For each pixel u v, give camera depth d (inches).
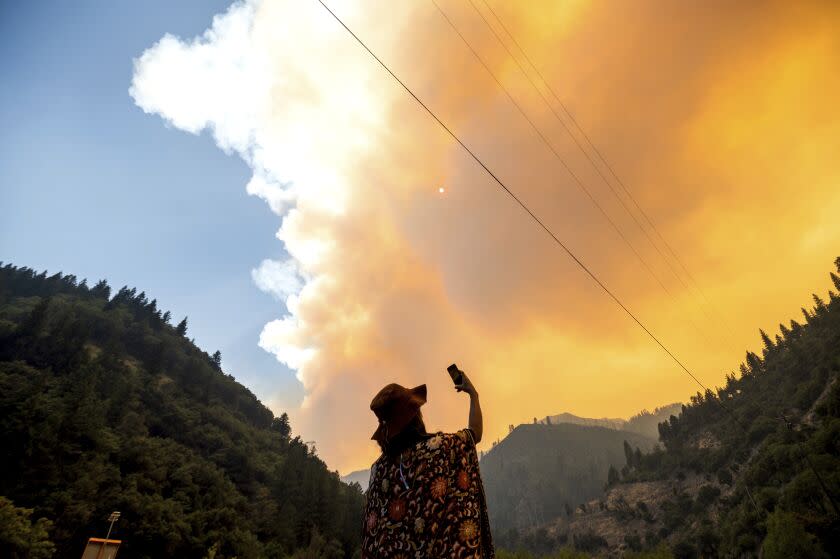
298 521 5142.7
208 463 5856.3
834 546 2277.3
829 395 4879.4
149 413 6579.7
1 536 2171.5
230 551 3905.0
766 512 4229.8
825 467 3321.9
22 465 3540.8
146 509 3693.4
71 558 3120.1
